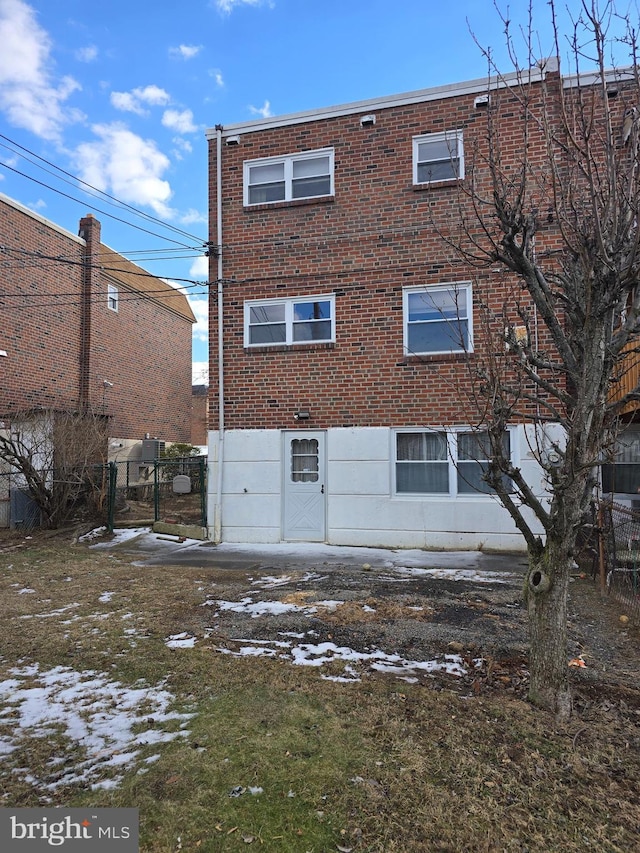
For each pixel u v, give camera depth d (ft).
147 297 59.31
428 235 31.65
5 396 44.04
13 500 39.83
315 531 33.27
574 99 14.23
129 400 61.57
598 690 12.53
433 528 31.24
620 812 8.39
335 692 12.32
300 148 34.12
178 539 34.86
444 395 31.32
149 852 7.57
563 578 11.73
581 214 12.32
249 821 8.17
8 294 44.70
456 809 8.42
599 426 11.18
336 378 33.01
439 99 31.71
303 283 33.73
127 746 10.19
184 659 14.32
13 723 11.11
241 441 34.37
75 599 20.66
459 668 13.70
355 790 8.85
